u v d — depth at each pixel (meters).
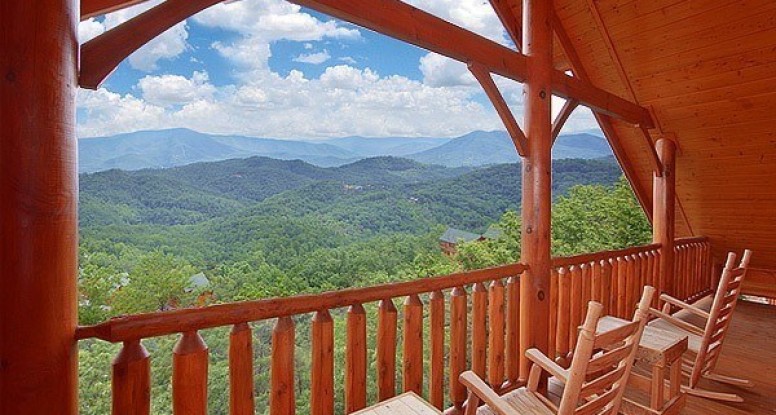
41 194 1.10
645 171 5.53
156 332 1.41
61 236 1.15
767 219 5.05
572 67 4.89
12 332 1.09
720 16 3.69
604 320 2.97
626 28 4.26
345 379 2.03
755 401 2.96
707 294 6.01
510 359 2.88
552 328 3.25
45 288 1.12
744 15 3.58
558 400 2.92
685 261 5.52
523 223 2.98
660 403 2.47
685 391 3.04
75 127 1.21
